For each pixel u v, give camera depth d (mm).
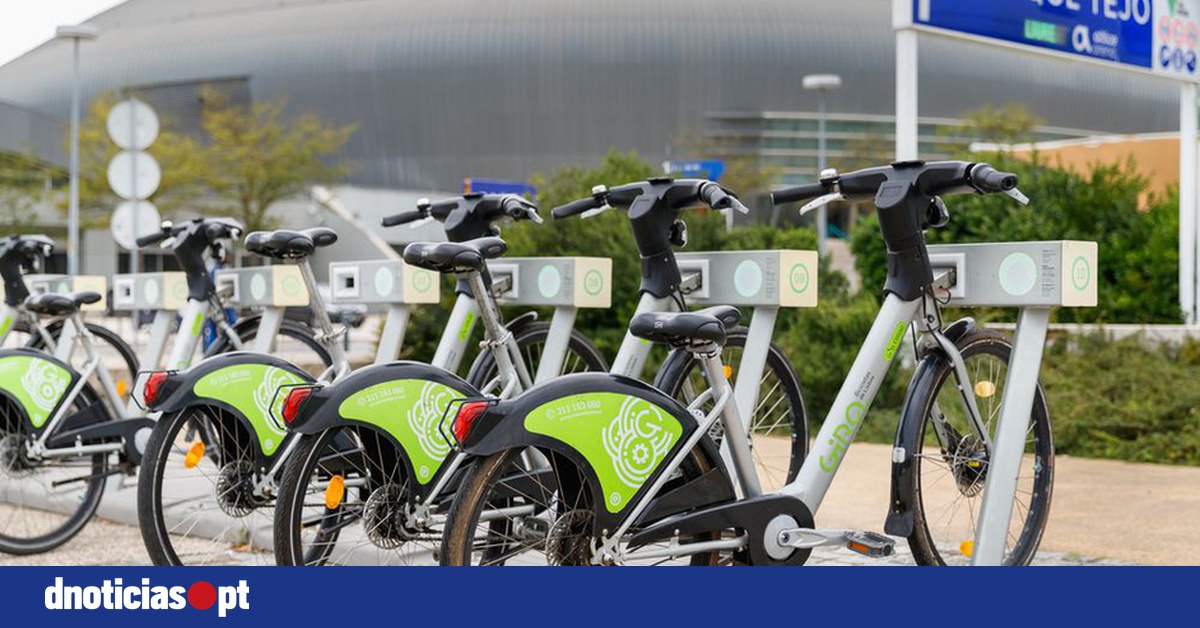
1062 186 12656
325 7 87125
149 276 7223
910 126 10234
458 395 4273
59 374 5898
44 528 6309
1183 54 12359
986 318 10297
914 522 4203
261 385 4742
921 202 4180
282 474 4574
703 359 3768
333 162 83875
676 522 3652
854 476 7535
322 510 4578
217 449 4926
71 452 5805
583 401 3520
